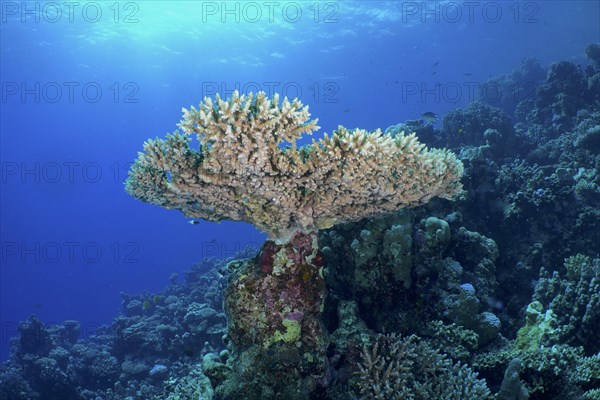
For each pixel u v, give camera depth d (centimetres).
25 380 1420
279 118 420
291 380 532
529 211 962
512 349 677
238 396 526
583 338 664
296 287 541
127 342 1472
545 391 571
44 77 5384
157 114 7700
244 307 546
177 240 10606
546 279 823
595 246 920
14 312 7912
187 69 5453
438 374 604
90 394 1366
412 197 512
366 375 555
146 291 2434
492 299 801
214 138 415
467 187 972
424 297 708
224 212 537
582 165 1216
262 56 5084
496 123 1554
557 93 1783
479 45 5522
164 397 925
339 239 719
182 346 1370
